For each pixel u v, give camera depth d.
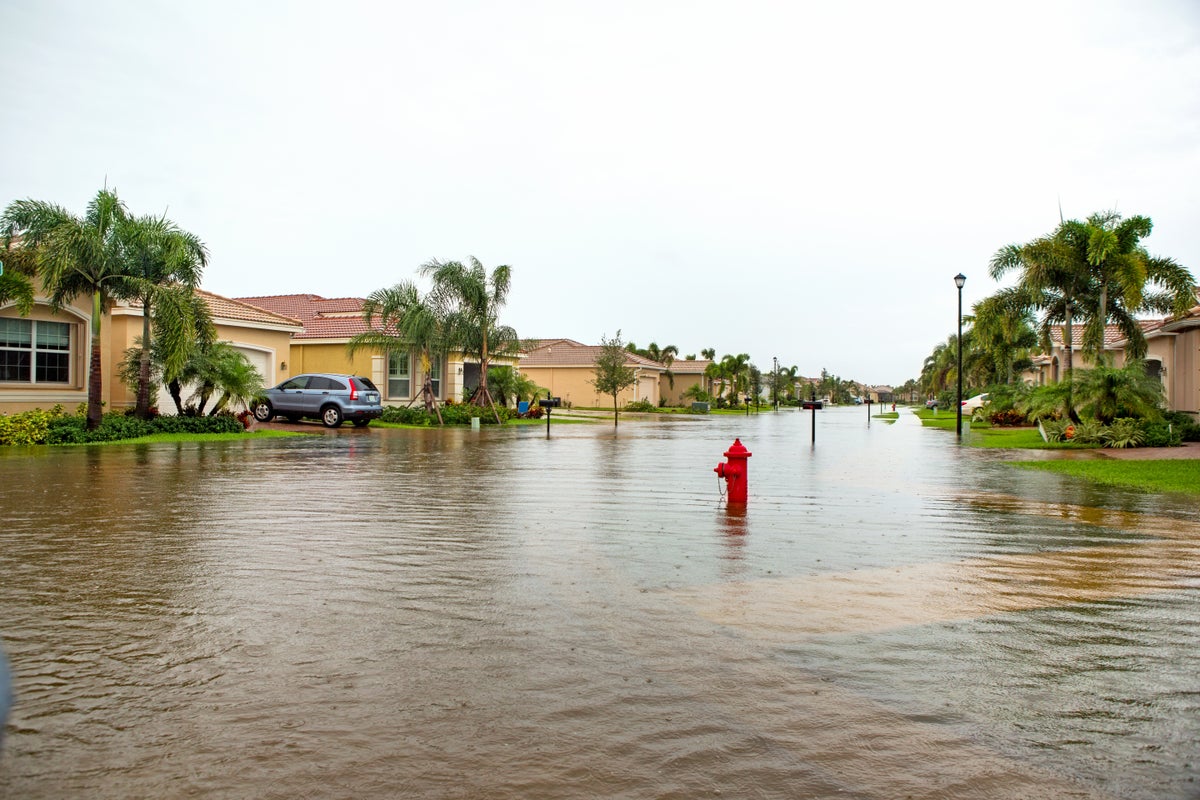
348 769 3.26
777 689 4.16
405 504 10.28
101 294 19.78
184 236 20.59
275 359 30.12
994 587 6.27
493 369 38.09
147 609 5.45
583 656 4.61
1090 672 4.46
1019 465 16.17
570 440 23.48
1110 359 22.81
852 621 5.35
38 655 4.55
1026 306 26.55
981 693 4.14
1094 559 7.30
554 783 3.18
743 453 10.49
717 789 3.15
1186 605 5.80
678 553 7.42
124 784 3.12
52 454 16.58
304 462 15.60
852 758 3.42
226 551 7.32
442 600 5.74
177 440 20.75
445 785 3.15
